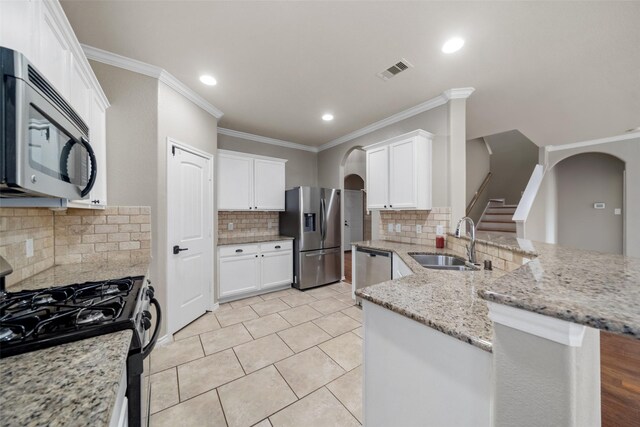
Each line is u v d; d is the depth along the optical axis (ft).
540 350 1.70
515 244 5.38
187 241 8.68
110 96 6.79
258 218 13.79
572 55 6.82
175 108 8.20
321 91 8.87
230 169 11.76
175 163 8.13
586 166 17.01
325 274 13.43
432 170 9.57
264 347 7.28
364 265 10.16
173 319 7.94
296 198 12.91
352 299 11.27
